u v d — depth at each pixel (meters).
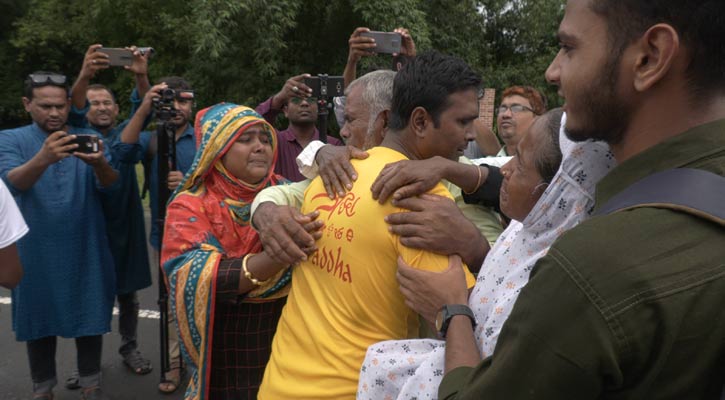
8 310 4.58
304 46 10.17
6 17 16.56
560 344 0.67
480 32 10.53
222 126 1.88
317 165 1.52
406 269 1.16
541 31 10.87
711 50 0.68
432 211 1.19
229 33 9.19
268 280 1.74
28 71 17.14
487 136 3.59
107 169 3.02
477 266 1.25
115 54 3.58
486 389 0.74
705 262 0.65
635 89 0.72
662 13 0.68
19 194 2.87
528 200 1.13
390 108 1.50
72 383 3.38
